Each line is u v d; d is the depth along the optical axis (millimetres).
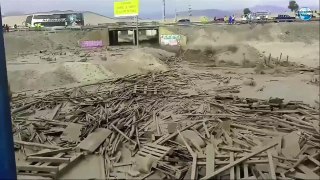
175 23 52938
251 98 17859
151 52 34938
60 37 44781
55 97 18406
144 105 16828
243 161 9961
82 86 21438
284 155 10656
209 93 19531
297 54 37406
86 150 11242
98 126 13492
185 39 42094
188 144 11422
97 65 25422
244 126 13273
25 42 38969
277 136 12133
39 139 12461
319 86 21078
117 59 29734
